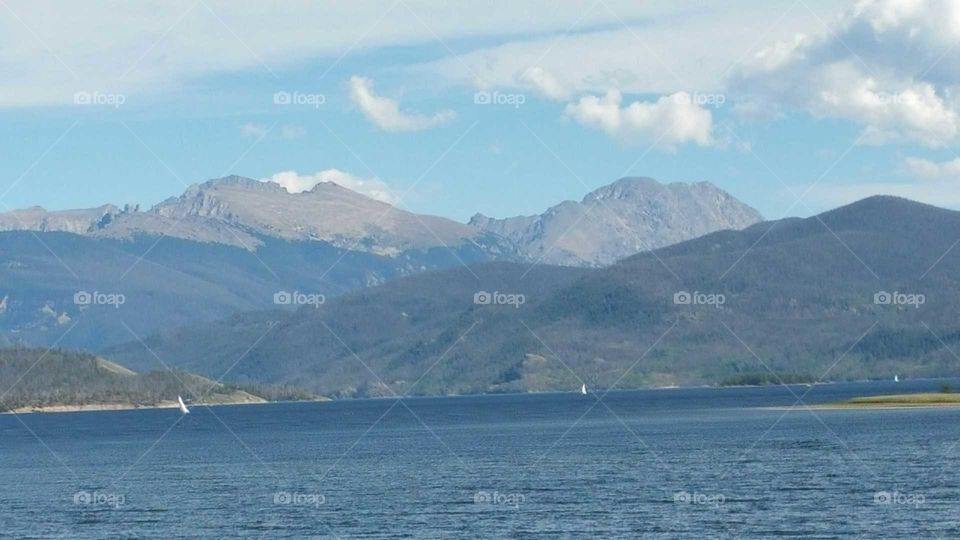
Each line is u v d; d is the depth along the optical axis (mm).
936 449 168750
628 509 120000
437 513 122250
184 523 122938
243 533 114938
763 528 105688
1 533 121250
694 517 113125
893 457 160000
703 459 171750
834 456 165625
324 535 111688
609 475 153500
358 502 133875
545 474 158500
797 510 114875
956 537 99062
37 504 146125
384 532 111688
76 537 117062
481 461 185875
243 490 151875
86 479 181750
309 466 188000
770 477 143000
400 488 147000
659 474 152000
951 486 127625
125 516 130500
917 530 102375
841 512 112562
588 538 104312
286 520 121750
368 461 195000
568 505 124500
